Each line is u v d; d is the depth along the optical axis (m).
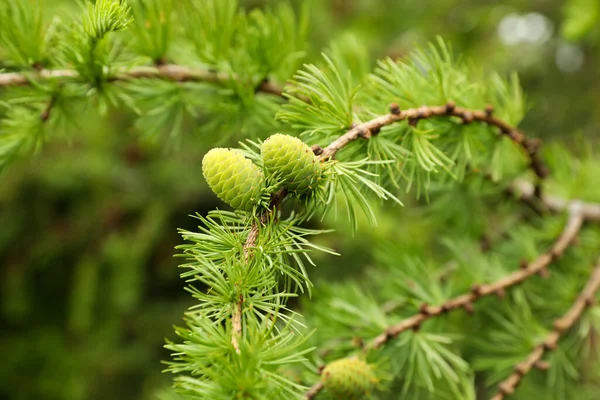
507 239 0.77
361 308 0.59
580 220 0.69
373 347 0.56
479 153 0.58
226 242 0.46
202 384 0.43
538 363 0.60
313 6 1.28
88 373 1.35
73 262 1.52
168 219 1.54
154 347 1.45
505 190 0.69
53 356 1.40
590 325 0.67
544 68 1.79
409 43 1.43
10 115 0.58
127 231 1.47
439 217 0.72
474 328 0.70
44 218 1.51
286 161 0.46
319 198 0.47
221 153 0.46
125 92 0.59
